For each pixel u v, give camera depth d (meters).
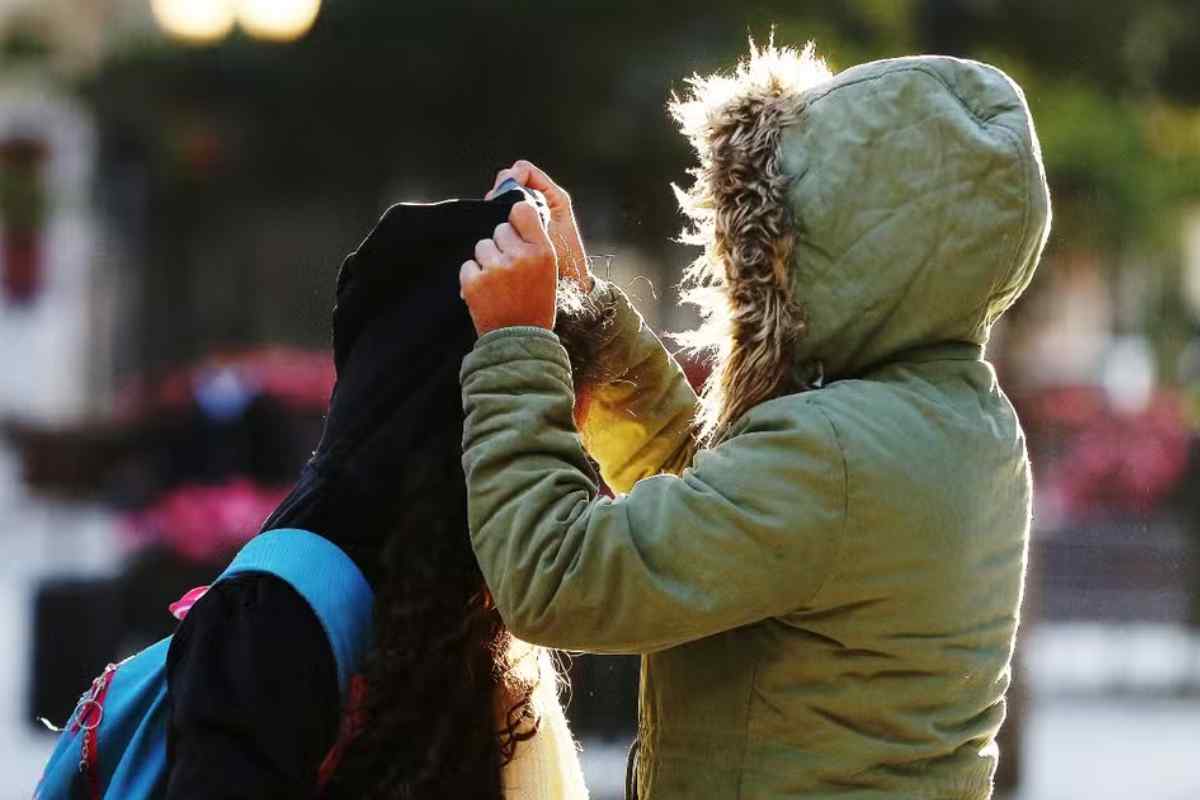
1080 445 32.84
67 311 55.78
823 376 6.14
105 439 38.69
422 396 6.04
